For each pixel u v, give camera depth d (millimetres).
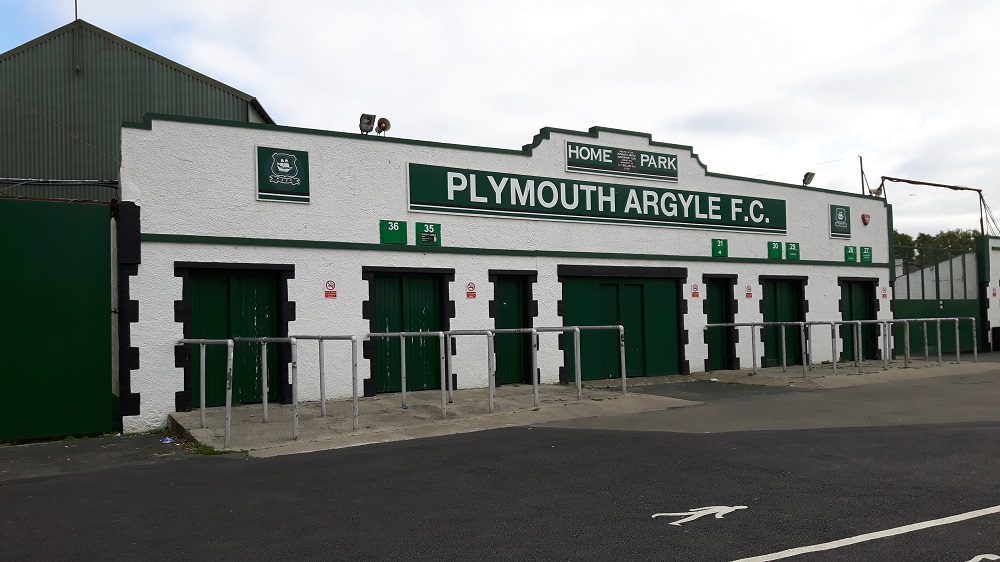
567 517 5582
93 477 7438
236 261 11328
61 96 18688
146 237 10633
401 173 12906
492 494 6320
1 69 18516
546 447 8359
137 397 10461
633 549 4824
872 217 20422
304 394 11789
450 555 4754
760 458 7582
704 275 16719
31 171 18281
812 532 5129
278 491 6535
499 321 14000
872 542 4887
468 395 12477
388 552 4828
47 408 9922
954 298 24375
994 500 5883
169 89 19219
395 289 12969
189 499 6320
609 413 10945
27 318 9898
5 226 9852
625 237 15539
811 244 18891
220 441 8992
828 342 19125
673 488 6426
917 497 6008
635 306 15805
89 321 10266
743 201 17562
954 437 8594
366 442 8883
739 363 17172
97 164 18625
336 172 12273
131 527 5484
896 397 12352
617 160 15547
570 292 14828
